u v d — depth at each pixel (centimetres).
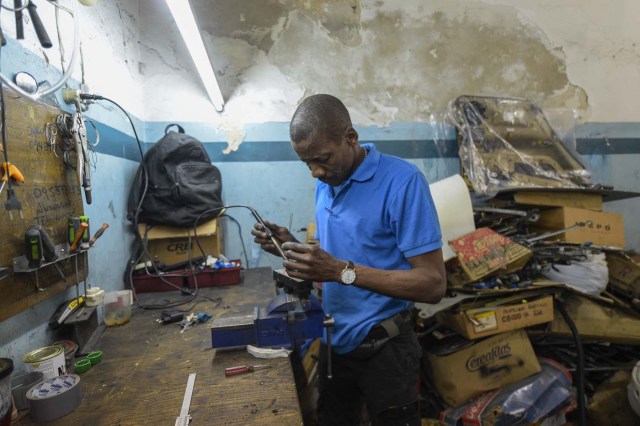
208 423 69
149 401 77
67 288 110
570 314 190
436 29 237
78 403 76
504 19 244
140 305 143
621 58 258
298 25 221
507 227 207
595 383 195
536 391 167
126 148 175
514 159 225
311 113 91
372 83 231
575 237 202
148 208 174
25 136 89
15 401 75
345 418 129
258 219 120
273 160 221
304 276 88
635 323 181
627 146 259
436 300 95
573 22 252
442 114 240
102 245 144
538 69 250
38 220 93
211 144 215
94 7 140
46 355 85
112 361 96
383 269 100
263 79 219
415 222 96
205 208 177
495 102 235
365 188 104
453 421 164
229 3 214
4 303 81
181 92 209
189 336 111
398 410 112
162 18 205
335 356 121
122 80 173
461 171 228
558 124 248
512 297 176
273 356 95
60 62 111
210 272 171
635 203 259
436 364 174
